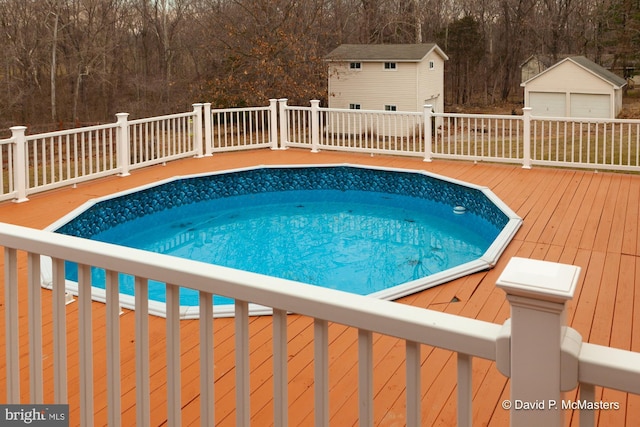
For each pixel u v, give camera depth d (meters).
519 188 8.49
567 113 24.16
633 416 2.89
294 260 7.14
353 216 9.20
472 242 7.77
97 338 3.85
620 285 4.89
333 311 1.37
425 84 21.55
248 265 6.99
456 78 30.94
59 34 24.34
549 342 1.13
